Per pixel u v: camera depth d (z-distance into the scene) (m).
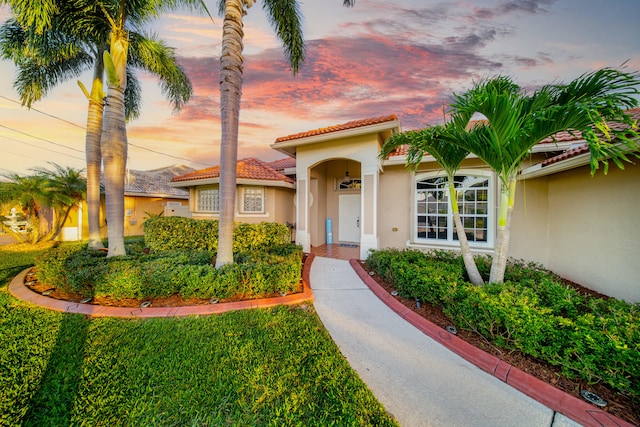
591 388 2.91
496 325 3.77
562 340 3.17
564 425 2.55
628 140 3.22
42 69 9.82
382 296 5.85
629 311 3.52
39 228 13.92
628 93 3.23
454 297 4.45
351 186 13.12
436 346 3.99
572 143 6.74
